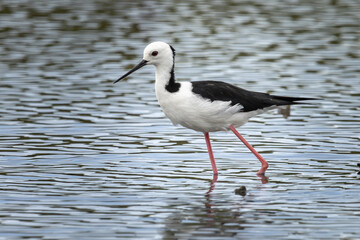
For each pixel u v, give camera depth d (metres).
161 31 25.20
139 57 21.48
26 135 13.80
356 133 13.91
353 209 9.65
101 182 10.99
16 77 19.11
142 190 10.60
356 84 18.17
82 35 24.59
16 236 8.66
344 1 31.92
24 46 22.91
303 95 16.98
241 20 27.47
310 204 9.88
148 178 11.23
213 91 11.55
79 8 30.00
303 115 15.50
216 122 11.71
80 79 19.00
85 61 20.98
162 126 14.73
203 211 9.61
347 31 25.28
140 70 20.78
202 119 11.58
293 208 9.72
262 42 23.61
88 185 10.82
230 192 10.52
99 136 13.83
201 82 11.76
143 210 9.66
